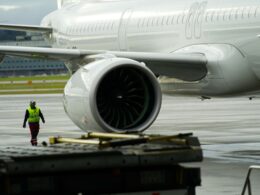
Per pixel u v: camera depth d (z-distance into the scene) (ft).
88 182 67.72
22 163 64.80
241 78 141.08
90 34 200.75
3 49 133.18
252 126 225.15
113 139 79.05
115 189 68.54
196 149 69.72
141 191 69.26
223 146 166.81
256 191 104.47
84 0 217.97
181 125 234.99
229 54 142.31
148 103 123.03
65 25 216.74
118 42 186.80
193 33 155.84
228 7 146.10
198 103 374.43
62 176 66.95
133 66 121.29
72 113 122.83
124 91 123.34
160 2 173.17
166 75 140.77
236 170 126.41
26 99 457.27
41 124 254.47
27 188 65.62
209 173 123.24
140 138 73.67
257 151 155.22
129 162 67.92
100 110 122.62
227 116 274.57
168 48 166.09
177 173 69.92
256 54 138.92
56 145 78.33
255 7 139.85
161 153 68.69
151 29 172.04
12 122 270.46
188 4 160.66
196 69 140.87
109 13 193.77
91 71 120.47
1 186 64.90
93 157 67.10
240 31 141.59
